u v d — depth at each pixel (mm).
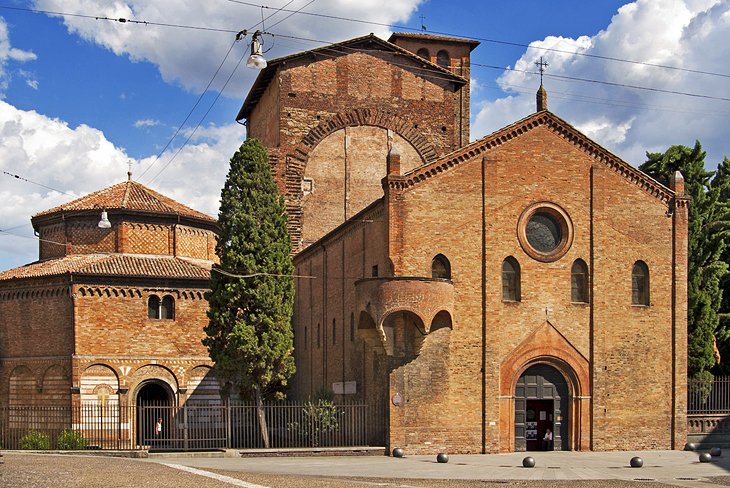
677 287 47312
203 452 43312
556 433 45031
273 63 63344
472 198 44531
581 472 34844
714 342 53531
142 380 58688
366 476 32094
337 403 51375
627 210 47094
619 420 45594
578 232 46188
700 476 33594
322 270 57000
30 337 58844
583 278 46312
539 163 45969
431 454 42375
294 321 65000
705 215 55000
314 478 30281
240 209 49250
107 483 26031
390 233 43031
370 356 45281
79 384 56781
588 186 46594
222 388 49469
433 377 42781
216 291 48844
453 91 67375
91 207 63281
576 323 45562
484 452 43062
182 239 65500
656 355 46656
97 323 57875
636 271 47250
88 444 55812
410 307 41125
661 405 46375
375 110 65188
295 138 63438
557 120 46406
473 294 43969
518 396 44750
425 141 66000
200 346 60438
